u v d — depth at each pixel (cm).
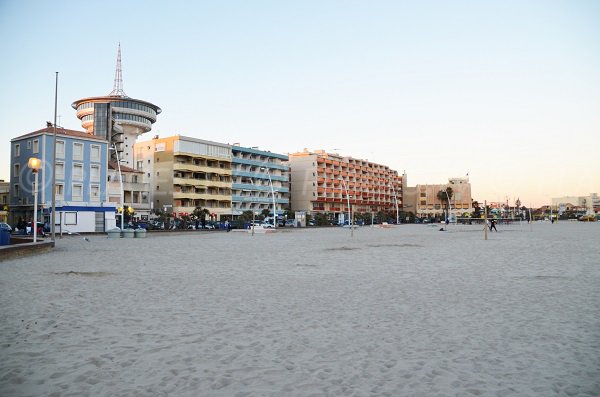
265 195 11975
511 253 2517
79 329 831
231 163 10975
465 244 3388
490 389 540
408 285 1355
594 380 567
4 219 6538
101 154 6569
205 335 788
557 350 691
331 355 671
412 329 823
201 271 1742
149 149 9850
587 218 15550
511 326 841
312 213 13162
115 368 617
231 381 568
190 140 9700
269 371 603
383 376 584
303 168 13438
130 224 6506
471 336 773
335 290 1270
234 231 6944
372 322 880
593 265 1866
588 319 892
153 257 2370
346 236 5078
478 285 1345
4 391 538
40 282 1434
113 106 10700
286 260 2189
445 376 583
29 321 895
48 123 6303
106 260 2198
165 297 1165
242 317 930
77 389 544
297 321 892
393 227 9531
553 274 1588
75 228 5866
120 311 990
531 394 526
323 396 521
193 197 9719
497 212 15962
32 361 646
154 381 568
